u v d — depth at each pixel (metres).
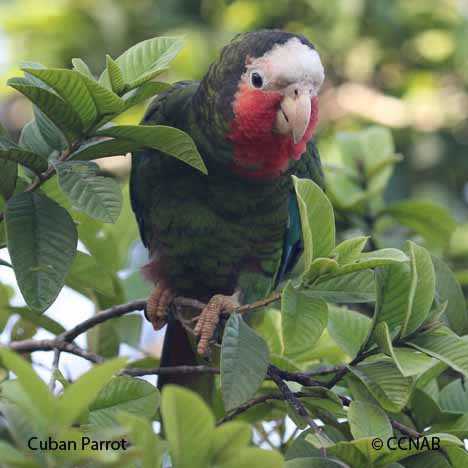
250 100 5.10
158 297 5.49
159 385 5.23
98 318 4.68
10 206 3.96
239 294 5.78
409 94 9.03
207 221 5.52
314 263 3.88
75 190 3.82
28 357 4.84
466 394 4.47
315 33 8.85
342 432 4.24
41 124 4.22
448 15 8.99
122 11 8.91
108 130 3.89
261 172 5.36
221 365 3.78
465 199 9.20
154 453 2.75
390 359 4.09
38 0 8.90
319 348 5.06
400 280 4.02
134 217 6.13
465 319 4.57
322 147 8.62
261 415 4.79
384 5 8.66
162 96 5.74
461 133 9.07
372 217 6.34
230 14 8.98
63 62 8.84
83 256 4.86
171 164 5.39
